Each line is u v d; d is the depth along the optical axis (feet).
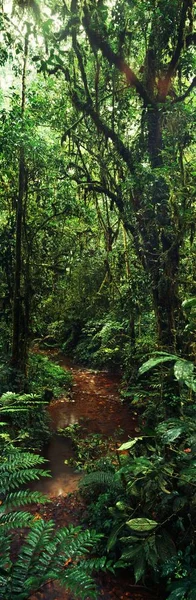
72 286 34.35
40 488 16.79
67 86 20.88
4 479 8.18
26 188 23.39
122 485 13.75
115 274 29.66
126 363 30.12
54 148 22.80
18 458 8.86
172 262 16.66
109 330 32.65
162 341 16.70
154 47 16.99
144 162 17.43
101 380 33.04
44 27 15.84
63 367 36.94
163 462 11.19
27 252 24.50
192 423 10.64
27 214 24.64
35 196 25.40
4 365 23.82
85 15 16.70
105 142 20.27
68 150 24.45
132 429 23.44
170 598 7.82
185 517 11.18
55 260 26.73
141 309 25.52
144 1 15.96
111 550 11.93
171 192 15.75
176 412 13.69
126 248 26.03
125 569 11.62
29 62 21.70
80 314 39.06
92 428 23.65
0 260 24.61
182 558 9.64
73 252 28.30
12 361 24.13
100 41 16.90
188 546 9.94
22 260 24.91
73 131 22.29
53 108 22.68
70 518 14.51
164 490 10.58
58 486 16.97
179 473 10.41
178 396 13.91
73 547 6.64
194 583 8.00
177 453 11.69
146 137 18.11
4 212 26.84
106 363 35.58
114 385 31.65
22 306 24.68
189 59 16.96
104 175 22.39
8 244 24.48
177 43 16.17
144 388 25.35
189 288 17.83
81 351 39.09
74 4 16.72
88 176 23.48
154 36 16.71
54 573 6.06
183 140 16.72
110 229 27.66
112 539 11.35
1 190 24.45
